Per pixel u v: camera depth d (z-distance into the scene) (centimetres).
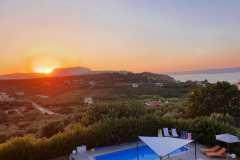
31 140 1044
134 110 1877
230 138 929
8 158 952
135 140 1281
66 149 1105
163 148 825
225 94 1948
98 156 1082
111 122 1255
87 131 1176
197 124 1224
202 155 1050
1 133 2250
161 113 2212
